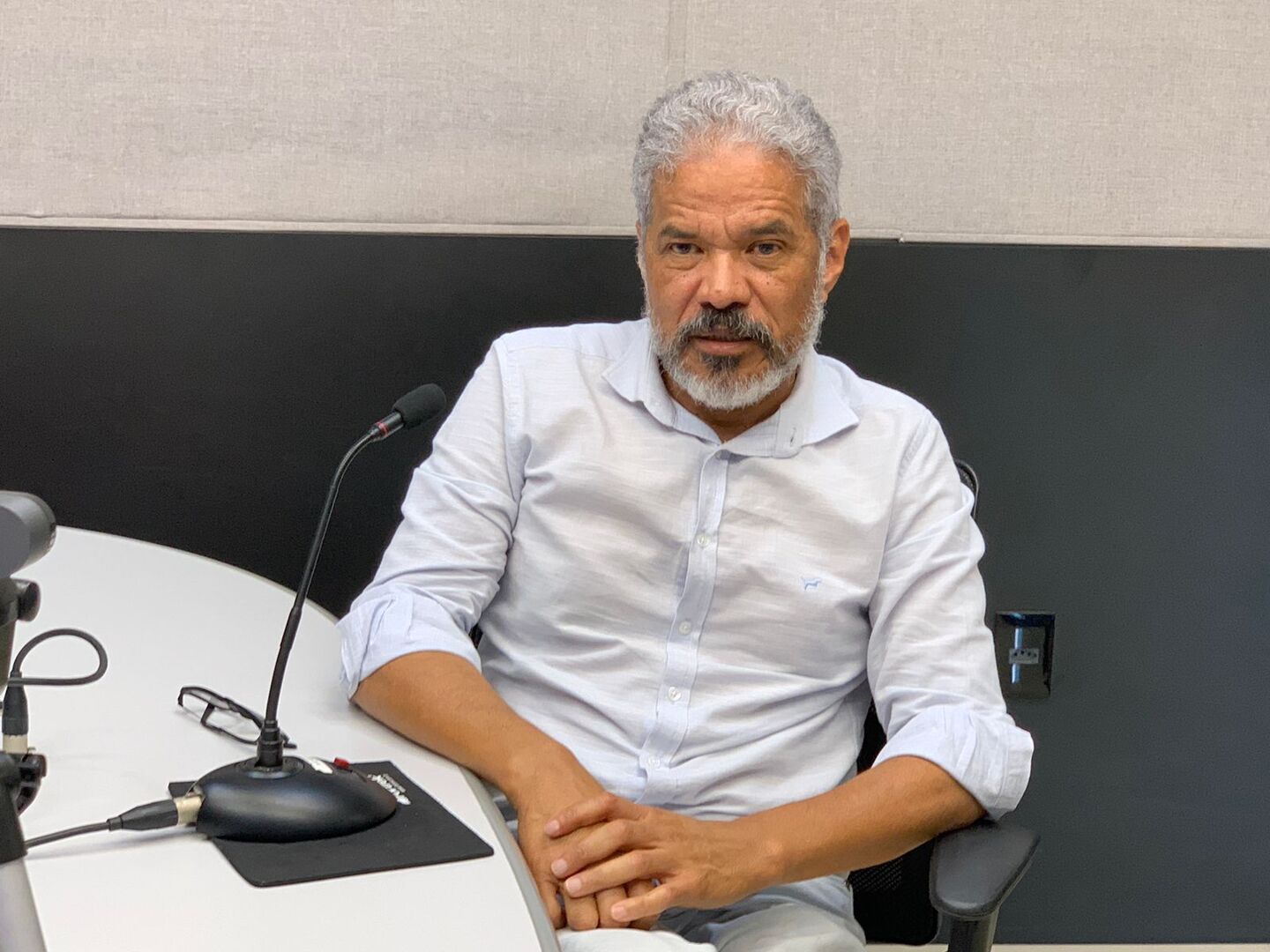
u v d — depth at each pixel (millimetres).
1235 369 2215
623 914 1202
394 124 2119
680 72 2148
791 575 1574
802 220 1509
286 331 2119
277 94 2098
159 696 1304
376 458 2150
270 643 1502
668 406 1603
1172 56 2170
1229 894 2336
